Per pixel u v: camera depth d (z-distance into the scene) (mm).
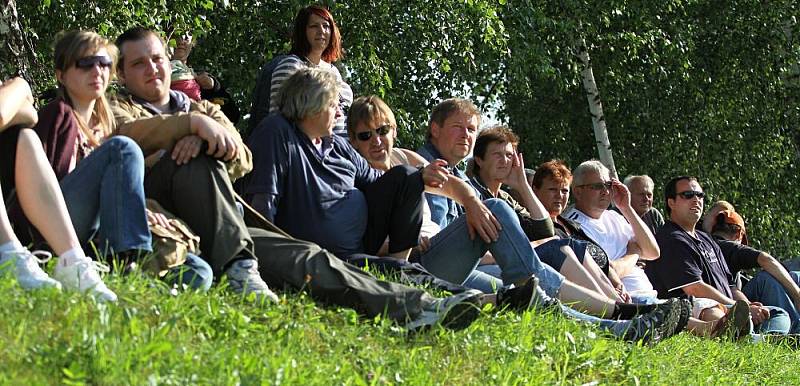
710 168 22453
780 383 8852
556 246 8633
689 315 7961
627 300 9430
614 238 10570
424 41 17875
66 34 6406
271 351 5418
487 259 8547
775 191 23219
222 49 17656
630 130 22391
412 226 7406
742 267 12234
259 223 6621
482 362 6285
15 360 4492
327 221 7277
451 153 9047
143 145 6289
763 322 11172
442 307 6355
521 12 19484
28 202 5449
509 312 6910
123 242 5711
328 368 5434
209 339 5359
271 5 17594
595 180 10500
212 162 6246
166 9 14352
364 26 17297
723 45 22266
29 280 5207
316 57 9609
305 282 6367
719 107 22547
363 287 6367
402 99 19641
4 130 5574
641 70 22141
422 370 5785
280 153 7238
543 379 6410
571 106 22734
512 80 21172
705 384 7746
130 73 7148
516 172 9148
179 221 6102
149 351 4805
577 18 20438
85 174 5793
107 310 5094
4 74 11109
